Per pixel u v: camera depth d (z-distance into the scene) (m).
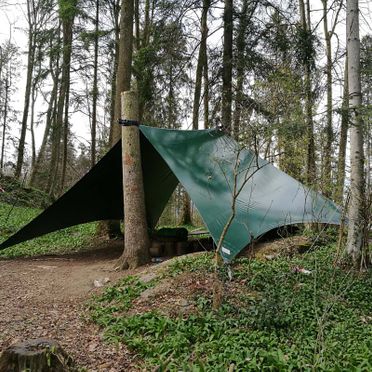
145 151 9.27
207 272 6.50
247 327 4.94
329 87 9.23
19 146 22.67
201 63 15.83
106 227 12.16
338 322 5.28
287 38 12.41
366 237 7.30
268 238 9.65
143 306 5.74
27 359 3.27
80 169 34.72
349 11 7.54
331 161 8.26
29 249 10.91
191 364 4.03
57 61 23.52
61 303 6.40
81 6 16.97
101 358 4.50
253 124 6.82
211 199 7.92
